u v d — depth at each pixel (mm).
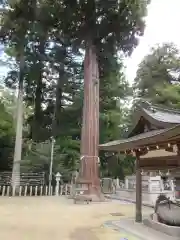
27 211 9977
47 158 18125
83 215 9219
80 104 22094
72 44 19281
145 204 11891
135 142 6402
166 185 13578
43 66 21547
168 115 7945
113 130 22500
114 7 17141
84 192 13961
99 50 18234
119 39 19047
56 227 7125
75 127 22578
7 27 17656
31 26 17734
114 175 23062
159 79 26297
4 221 7930
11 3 16828
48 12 17219
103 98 23016
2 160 20422
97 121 16016
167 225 6340
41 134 22594
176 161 6180
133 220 7930
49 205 11875
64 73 23156
